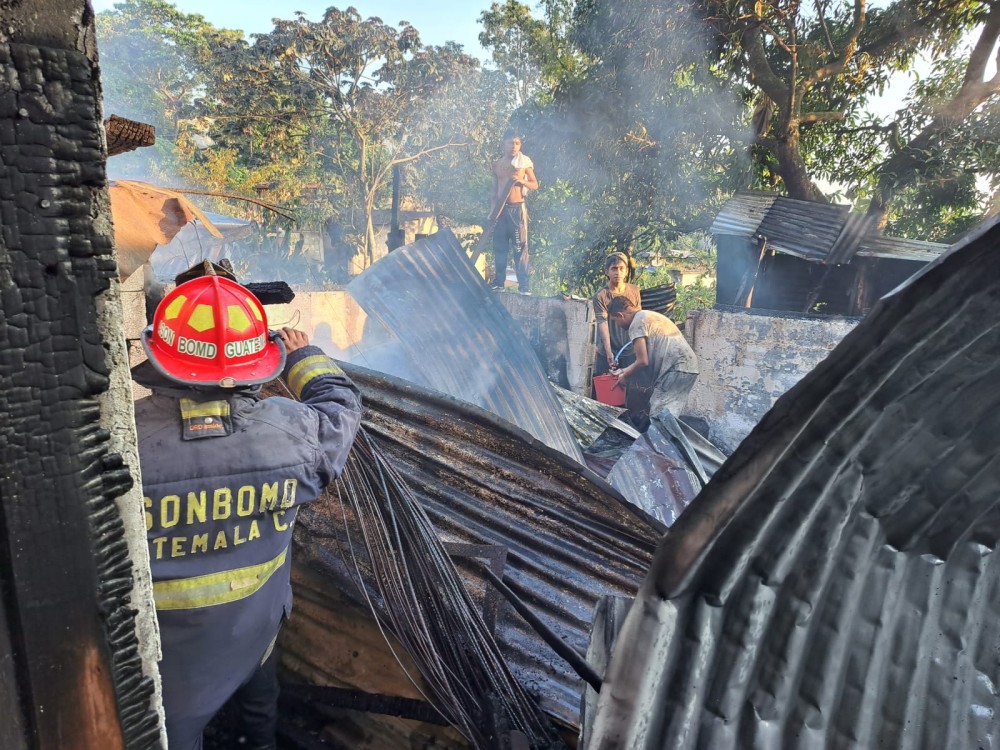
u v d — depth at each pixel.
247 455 1.51
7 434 0.69
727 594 0.91
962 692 0.90
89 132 0.67
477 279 5.72
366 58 16.12
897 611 0.90
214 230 2.52
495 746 1.94
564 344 7.61
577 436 5.86
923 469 0.82
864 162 12.39
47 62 0.64
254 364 1.61
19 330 0.68
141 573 0.84
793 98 11.16
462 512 2.89
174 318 1.49
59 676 0.78
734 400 7.10
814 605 0.90
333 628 2.54
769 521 0.86
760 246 9.15
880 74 11.72
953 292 0.69
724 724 0.94
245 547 1.56
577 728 2.09
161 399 1.49
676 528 0.88
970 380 0.75
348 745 2.26
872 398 0.78
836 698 0.93
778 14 10.67
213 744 2.22
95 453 0.76
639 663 0.94
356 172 17.39
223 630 1.56
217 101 16.33
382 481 2.35
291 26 15.45
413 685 2.37
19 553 0.72
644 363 7.07
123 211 2.34
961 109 10.62
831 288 9.45
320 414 1.73
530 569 2.67
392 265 5.36
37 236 0.67
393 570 2.26
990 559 0.87
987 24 10.10
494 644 2.17
